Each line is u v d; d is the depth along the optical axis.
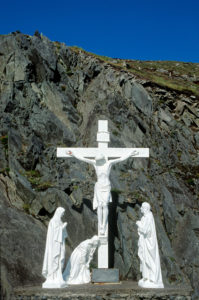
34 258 11.29
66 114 17.31
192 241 14.56
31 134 15.44
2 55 17.16
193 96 20.55
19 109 15.92
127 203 14.41
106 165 12.70
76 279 11.20
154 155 17.25
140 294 9.66
